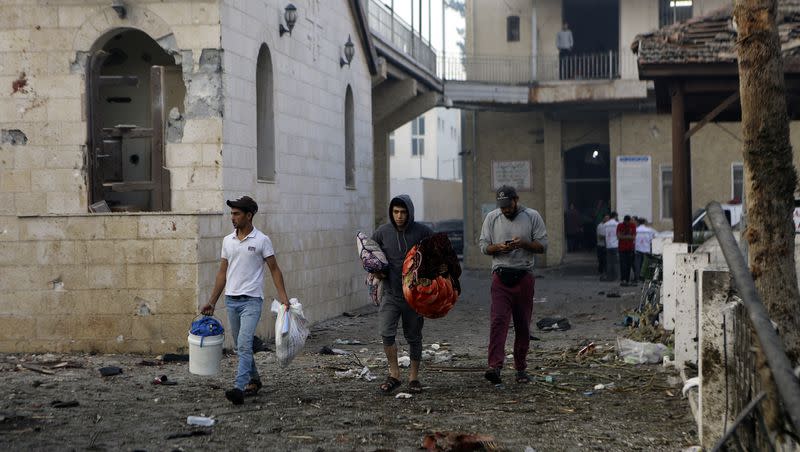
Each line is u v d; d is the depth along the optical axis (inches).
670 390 384.5
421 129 3068.4
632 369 449.1
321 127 747.4
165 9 527.2
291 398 373.7
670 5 1401.3
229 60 538.6
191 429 310.3
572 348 528.4
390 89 1135.0
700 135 1381.6
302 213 692.7
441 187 2495.1
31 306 520.1
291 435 300.8
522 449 280.8
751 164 292.2
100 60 537.3
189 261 508.7
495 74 1457.9
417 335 388.8
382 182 1233.4
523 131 1473.9
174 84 617.6
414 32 1162.6
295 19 645.9
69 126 527.8
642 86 1332.4
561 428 312.5
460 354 523.5
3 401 362.9
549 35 1453.0
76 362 478.9
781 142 290.5
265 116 625.0
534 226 402.9
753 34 290.2
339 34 803.4
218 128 526.9
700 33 613.0
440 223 1845.5
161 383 411.2
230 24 541.6
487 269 1473.9
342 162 811.4
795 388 154.4
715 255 501.4
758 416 205.5
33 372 449.1
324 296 746.2
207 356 371.2
